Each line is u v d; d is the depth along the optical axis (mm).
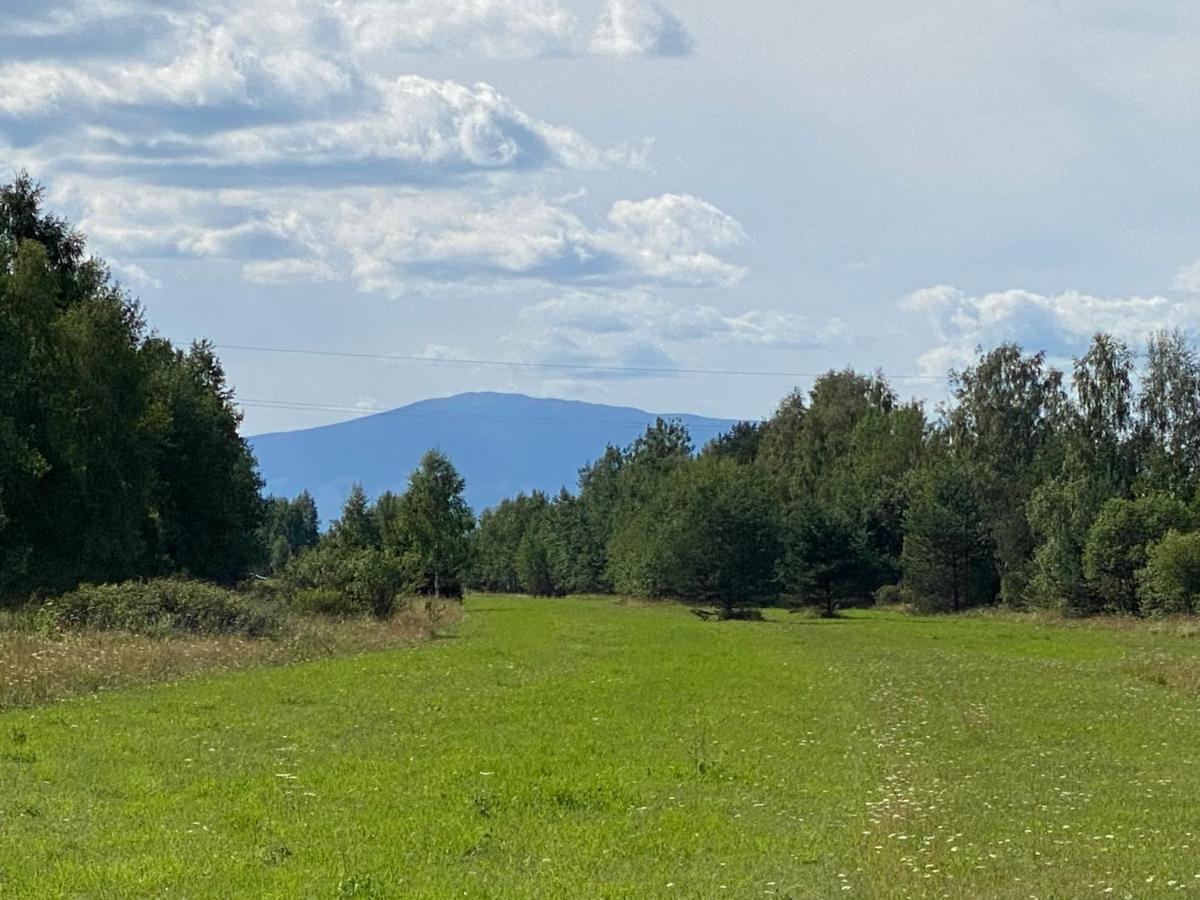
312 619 56375
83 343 66062
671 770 20625
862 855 15039
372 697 30469
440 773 19766
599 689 34062
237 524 88125
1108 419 101062
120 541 67188
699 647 55781
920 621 92188
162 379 82562
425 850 14875
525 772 20125
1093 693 36906
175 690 31250
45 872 13453
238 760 20750
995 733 27156
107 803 17156
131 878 13234
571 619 85125
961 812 17891
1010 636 69812
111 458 66562
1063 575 92625
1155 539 86375
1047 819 17562
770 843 15570
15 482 61469
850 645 59906
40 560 63812
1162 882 14039
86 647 36562
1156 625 75750
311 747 22312
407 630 57969
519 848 15125
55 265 72812
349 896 12625
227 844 14852
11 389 61312
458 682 35219
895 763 22297
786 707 30797
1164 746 25781
